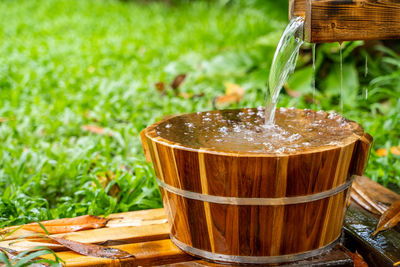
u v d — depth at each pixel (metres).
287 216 1.50
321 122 1.87
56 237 1.73
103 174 2.48
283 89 3.90
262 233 1.52
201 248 1.62
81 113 3.68
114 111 3.74
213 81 4.59
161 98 4.13
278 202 1.46
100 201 2.22
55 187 2.54
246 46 5.16
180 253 1.70
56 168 2.57
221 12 10.02
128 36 7.25
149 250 1.71
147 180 2.36
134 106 3.88
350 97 3.91
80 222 1.91
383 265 1.65
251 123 1.88
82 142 3.07
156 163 1.65
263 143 1.57
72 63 5.46
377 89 3.58
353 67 4.27
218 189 1.47
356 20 1.76
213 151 1.43
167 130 1.76
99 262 1.62
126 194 2.31
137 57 5.81
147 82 4.60
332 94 4.07
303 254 1.59
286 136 1.66
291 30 1.89
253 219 1.50
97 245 1.73
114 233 1.83
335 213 1.61
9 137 3.14
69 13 9.96
